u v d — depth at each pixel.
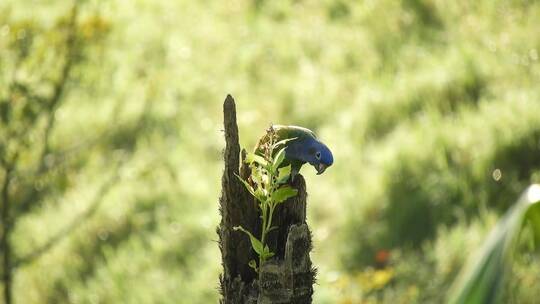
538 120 12.28
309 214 12.91
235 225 3.21
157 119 16.28
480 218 11.48
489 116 12.91
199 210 14.01
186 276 12.59
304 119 16.11
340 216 12.59
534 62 14.83
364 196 12.53
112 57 15.40
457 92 14.50
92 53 9.52
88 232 13.71
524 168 11.98
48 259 13.23
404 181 12.44
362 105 15.23
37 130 9.87
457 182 12.04
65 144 15.48
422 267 11.08
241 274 3.24
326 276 11.07
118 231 13.75
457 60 15.34
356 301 9.92
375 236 11.95
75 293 12.66
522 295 9.90
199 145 15.81
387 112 14.77
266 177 3.10
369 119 14.81
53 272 13.08
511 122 12.48
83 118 15.96
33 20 8.99
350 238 12.14
